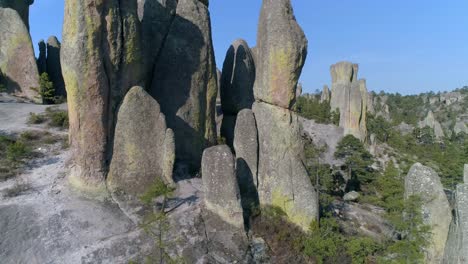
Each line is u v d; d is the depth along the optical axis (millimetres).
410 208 17750
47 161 23422
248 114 21000
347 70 74312
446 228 18062
